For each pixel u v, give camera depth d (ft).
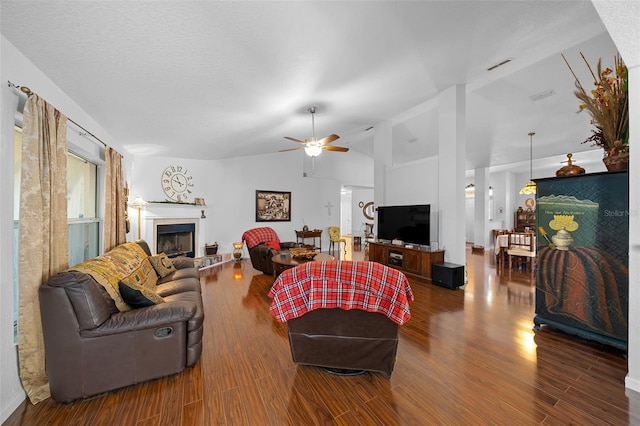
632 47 5.51
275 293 6.42
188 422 5.14
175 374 6.57
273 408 5.50
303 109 12.97
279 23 6.39
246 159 23.50
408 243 16.62
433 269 14.47
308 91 10.75
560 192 8.38
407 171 17.61
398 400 5.71
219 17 5.82
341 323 6.25
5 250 5.49
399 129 20.47
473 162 27.04
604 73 7.41
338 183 29.25
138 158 18.02
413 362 7.13
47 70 6.82
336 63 8.87
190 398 5.81
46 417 5.29
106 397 5.85
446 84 12.96
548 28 8.52
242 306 11.40
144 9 5.22
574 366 6.87
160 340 6.35
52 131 6.44
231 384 6.28
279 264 14.52
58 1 4.73
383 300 5.97
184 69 7.67
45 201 6.20
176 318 6.40
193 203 19.89
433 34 8.25
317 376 6.57
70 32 5.56
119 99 8.97
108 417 5.28
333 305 6.05
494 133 18.62
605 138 7.56
